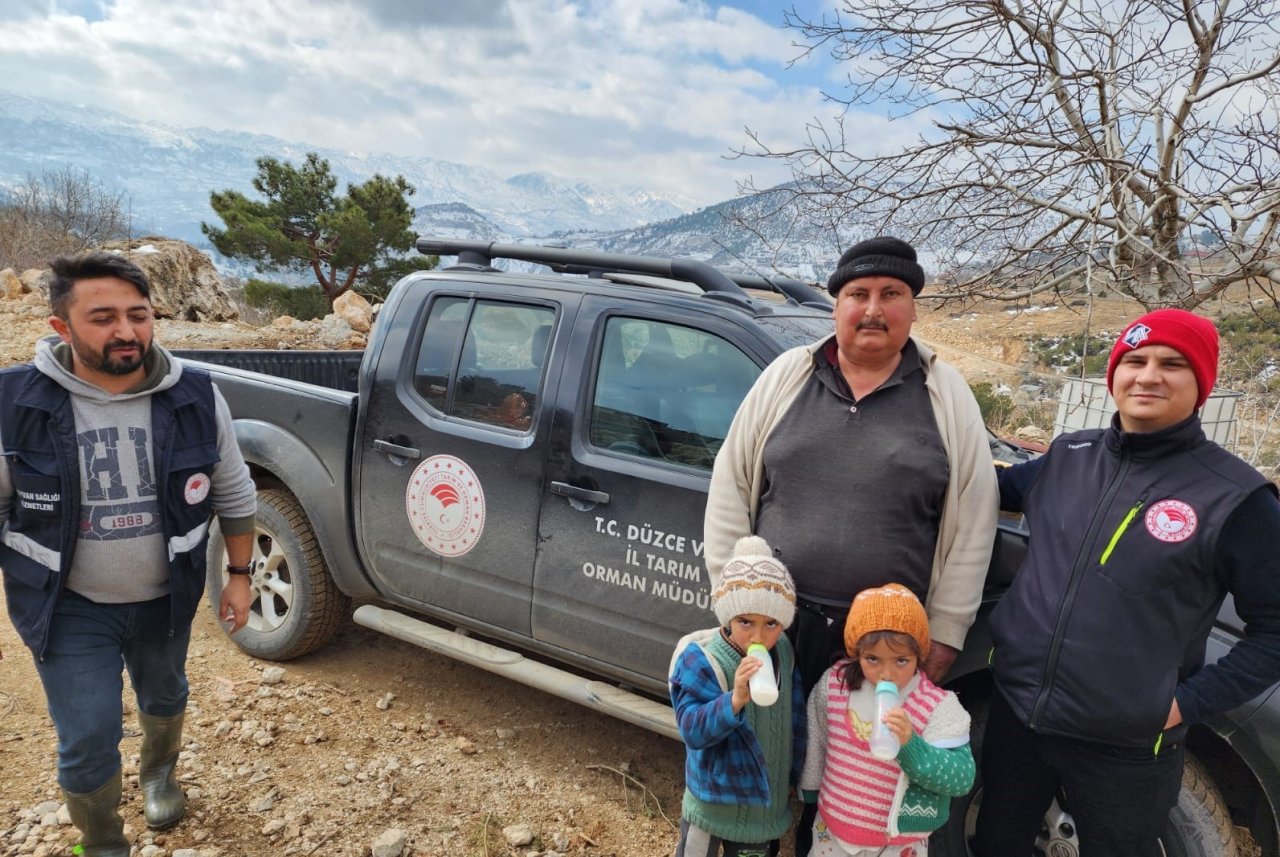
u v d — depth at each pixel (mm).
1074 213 4023
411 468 3414
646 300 3066
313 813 2951
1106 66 4082
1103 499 1990
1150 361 1911
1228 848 2225
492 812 3049
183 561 2455
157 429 2361
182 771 3104
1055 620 1995
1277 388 5285
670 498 2846
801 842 2348
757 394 2373
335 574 3697
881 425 2170
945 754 1987
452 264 3748
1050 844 2404
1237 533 1846
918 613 1975
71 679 2342
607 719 3719
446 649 3449
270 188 23078
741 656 2123
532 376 3236
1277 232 3742
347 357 5418
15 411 2184
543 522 3105
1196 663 1953
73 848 2643
